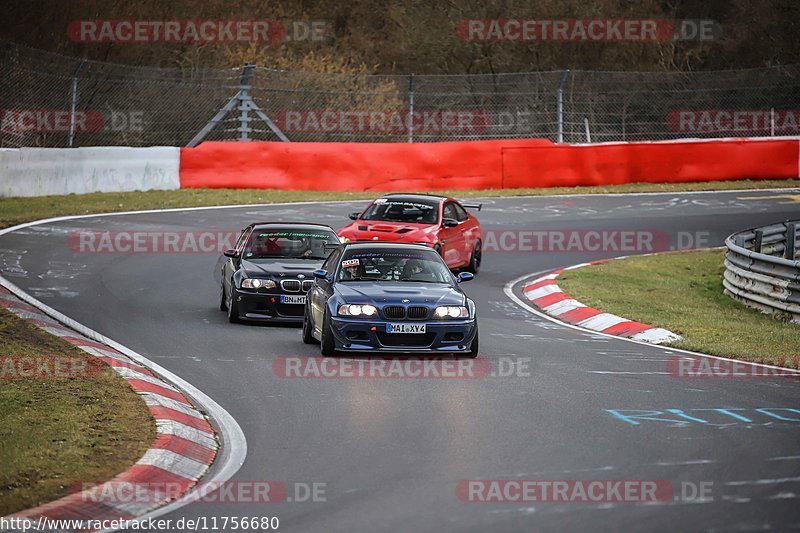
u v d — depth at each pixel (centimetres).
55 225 8600
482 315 5962
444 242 7019
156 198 10275
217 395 3925
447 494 2697
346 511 2566
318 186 11306
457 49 16975
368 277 4916
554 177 12075
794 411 3684
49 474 2819
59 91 13388
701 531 2381
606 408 3722
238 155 11206
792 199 11462
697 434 3334
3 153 9869
